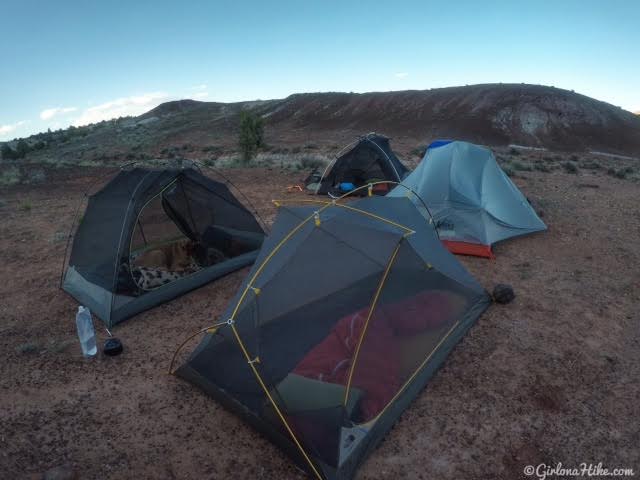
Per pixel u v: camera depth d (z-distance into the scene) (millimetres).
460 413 4625
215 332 5027
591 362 5320
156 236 7918
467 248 8523
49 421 4695
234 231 8445
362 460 4031
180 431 4527
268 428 4348
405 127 64250
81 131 91125
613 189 14062
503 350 5609
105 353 5809
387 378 4691
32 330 6523
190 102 116812
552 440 4246
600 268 7828
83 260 7516
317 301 4926
